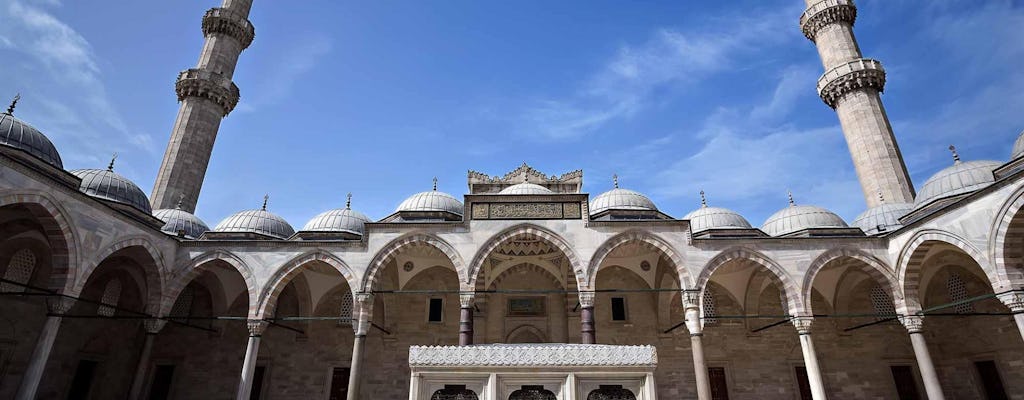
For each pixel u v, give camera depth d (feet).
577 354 41.37
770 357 100.27
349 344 102.58
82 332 89.30
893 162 118.62
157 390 99.96
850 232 99.09
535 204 87.04
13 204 61.41
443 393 41.11
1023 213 62.13
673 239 84.33
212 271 101.86
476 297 103.45
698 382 76.48
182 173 121.39
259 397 99.40
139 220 79.30
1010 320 81.66
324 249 86.07
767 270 83.76
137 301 97.50
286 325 103.50
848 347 99.04
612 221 84.94
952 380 89.92
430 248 98.07
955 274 89.25
